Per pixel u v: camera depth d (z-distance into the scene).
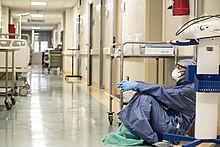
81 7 11.65
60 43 17.92
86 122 4.00
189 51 3.52
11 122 3.96
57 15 17.22
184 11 3.55
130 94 3.60
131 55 3.65
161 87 2.98
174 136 2.63
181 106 2.96
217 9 3.17
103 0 7.97
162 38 4.51
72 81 10.54
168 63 4.25
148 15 4.72
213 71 2.39
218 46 2.39
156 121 2.93
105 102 5.74
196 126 2.50
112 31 6.81
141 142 2.94
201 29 2.31
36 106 5.24
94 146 2.91
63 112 4.70
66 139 3.16
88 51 9.45
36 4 13.56
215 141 2.45
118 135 3.08
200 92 2.41
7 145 2.91
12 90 5.44
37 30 27.34
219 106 3.10
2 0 12.50
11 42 5.83
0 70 5.92
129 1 5.71
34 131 3.49
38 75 13.21
